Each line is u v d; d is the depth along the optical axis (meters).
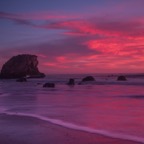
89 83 63.50
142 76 97.88
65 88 47.62
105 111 17.95
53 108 19.92
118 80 70.00
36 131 11.74
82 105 21.69
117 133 11.27
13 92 38.81
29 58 109.88
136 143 9.74
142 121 14.02
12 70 107.88
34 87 51.91
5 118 15.44
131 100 25.34
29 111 18.39
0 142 9.95
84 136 10.77
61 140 10.20
